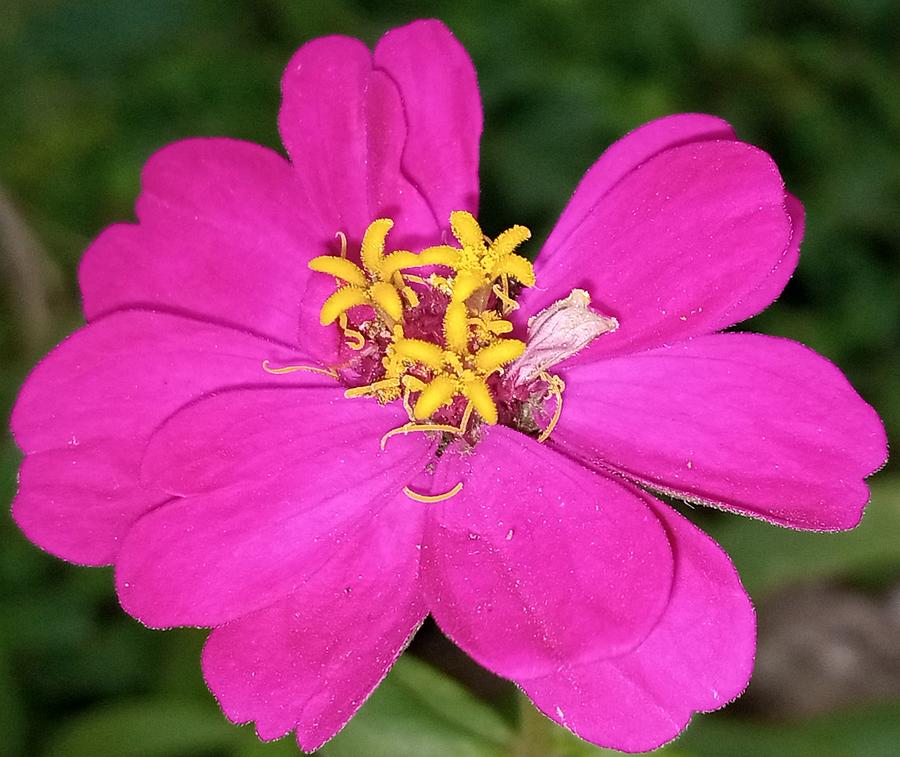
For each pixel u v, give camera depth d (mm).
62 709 121
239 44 150
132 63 151
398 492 75
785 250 72
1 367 136
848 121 135
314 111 80
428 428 75
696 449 74
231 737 104
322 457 75
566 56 139
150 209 82
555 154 137
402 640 67
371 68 80
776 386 74
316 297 77
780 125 136
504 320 80
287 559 72
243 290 82
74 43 152
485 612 66
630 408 77
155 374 77
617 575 66
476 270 77
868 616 134
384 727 93
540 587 68
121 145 144
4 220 135
